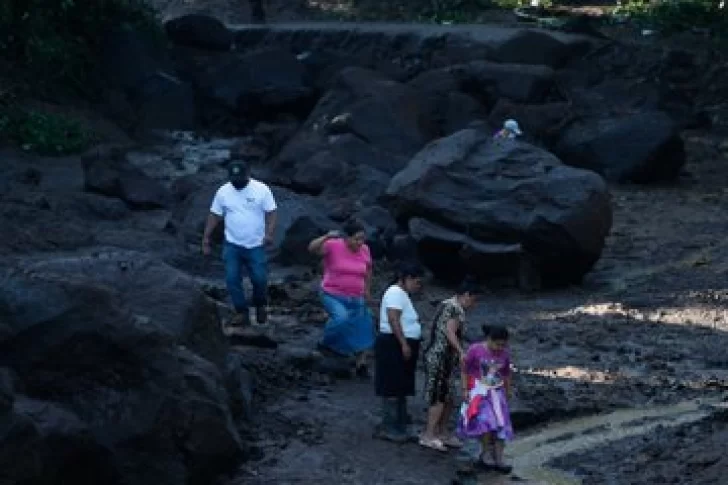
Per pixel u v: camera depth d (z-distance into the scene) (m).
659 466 17.64
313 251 22.67
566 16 76.56
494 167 32.62
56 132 47.47
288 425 19.06
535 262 31.47
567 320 28.06
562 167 32.41
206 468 15.77
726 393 22.16
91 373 14.66
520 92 53.91
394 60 62.56
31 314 14.44
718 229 39.28
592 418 20.72
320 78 58.50
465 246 31.28
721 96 62.28
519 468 18.06
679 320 27.91
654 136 48.19
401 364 18.62
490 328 17.66
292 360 22.25
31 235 31.47
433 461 18.05
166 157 49.62
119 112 54.50
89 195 38.47
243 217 24.28
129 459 14.66
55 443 13.80
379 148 47.38
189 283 18.11
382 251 33.97
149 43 58.19
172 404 15.16
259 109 57.53
